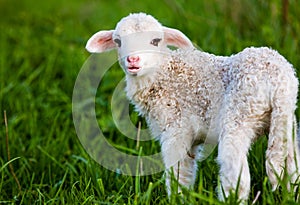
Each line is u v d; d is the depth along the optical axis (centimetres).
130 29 457
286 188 397
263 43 657
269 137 412
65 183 532
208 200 393
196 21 777
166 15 873
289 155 414
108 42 491
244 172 403
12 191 523
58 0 1270
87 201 456
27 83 757
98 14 1073
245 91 411
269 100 409
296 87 418
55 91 727
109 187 516
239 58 429
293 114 421
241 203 402
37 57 877
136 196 429
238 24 720
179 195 418
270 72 411
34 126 641
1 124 648
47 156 573
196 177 480
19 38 976
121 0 1038
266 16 702
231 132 411
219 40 719
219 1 756
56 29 969
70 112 671
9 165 545
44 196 493
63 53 855
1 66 823
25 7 1241
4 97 710
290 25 654
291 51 624
